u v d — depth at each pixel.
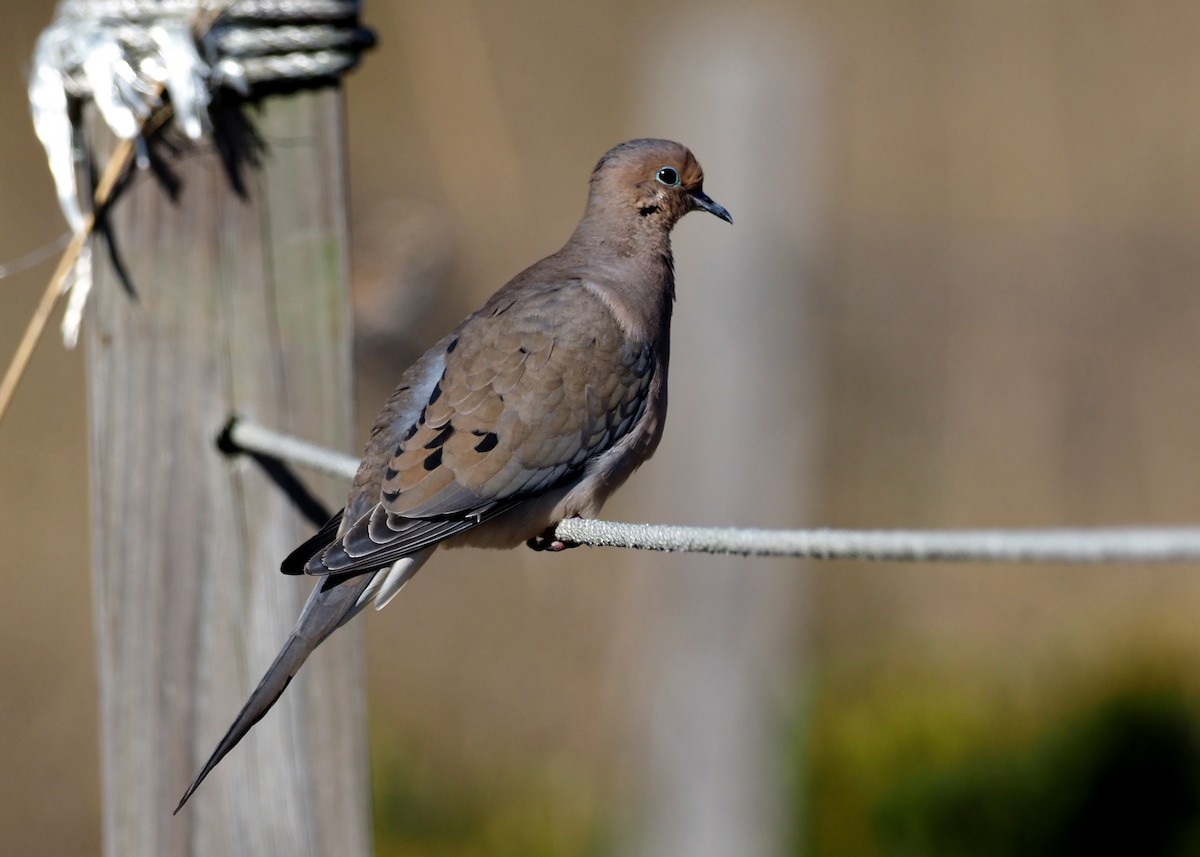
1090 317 15.45
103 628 7.20
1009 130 17.72
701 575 10.30
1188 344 15.38
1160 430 15.24
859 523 15.10
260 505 7.13
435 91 16.62
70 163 7.04
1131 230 15.76
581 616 13.77
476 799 12.79
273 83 7.07
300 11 6.97
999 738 12.16
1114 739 12.07
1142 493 15.12
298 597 7.17
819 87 9.93
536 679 13.63
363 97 19.80
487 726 13.41
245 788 7.20
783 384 10.06
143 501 7.13
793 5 19.14
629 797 10.64
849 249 15.66
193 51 6.87
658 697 10.44
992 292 15.55
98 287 7.11
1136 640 13.41
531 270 8.15
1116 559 3.77
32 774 13.51
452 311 14.15
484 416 7.24
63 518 15.42
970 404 15.33
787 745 10.59
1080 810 11.76
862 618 14.45
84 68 6.93
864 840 11.58
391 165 18.70
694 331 10.04
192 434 7.11
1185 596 14.48
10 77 19.88
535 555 14.04
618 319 7.72
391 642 14.40
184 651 7.15
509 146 16.61
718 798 10.37
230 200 7.08
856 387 15.34
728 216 8.55
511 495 7.28
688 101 9.92
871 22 18.84
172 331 7.09
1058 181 17.09
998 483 15.10
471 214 16.36
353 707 7.31
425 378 7.45
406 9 16.80
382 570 7.04
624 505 14.34
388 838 12.36
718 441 10.06
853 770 11.89
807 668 11.52
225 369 7.10
